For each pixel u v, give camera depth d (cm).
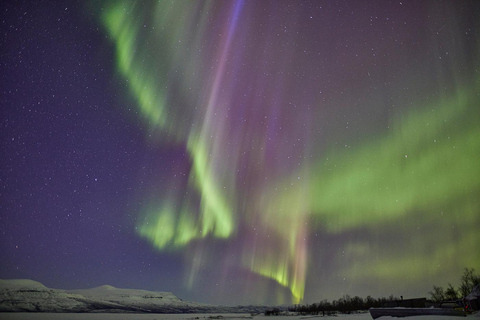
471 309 2055
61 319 11706
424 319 2033
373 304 8312
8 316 14638
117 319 11956
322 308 10556
